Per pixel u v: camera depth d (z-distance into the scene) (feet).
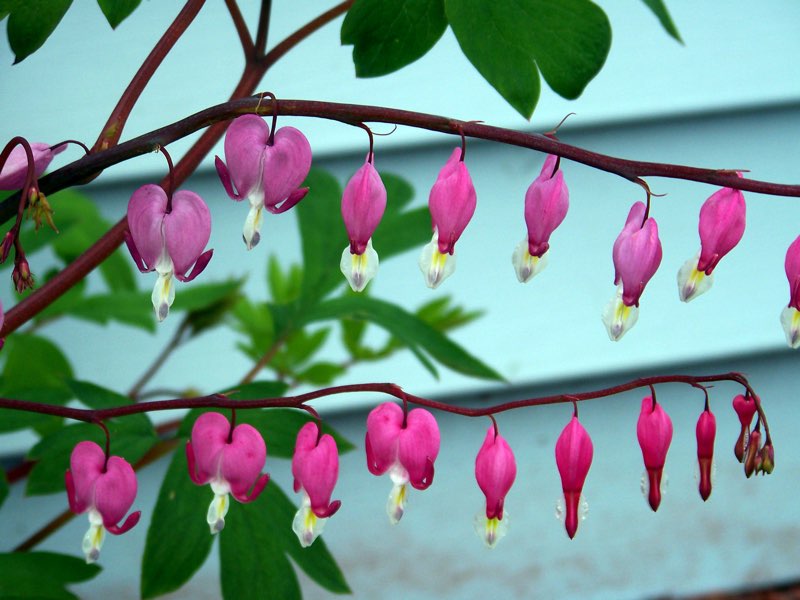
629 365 3.33
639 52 3.13
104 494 1.61
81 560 1.94
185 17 1.73
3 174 1.60
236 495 1.62
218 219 3.04
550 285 3.25
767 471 1.63
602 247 3.24
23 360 2.41
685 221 3.24
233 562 1.88
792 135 3.25
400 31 1.71
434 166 3.11
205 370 3.11
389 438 1.61
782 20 3.17
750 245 3.29
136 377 3.08
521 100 1.67
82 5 2.75
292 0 2.87
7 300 2.81
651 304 3.29
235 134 1.56
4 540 3.14
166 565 1.87
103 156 1.60
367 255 1.58
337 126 3.00
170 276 1.56
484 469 1.63
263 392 1.92
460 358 2.12
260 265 3.09
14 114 2.76
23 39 1.69
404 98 3.02
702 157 3.22
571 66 1.66
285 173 1.56
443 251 1.58
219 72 2.87
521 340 3.26
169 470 1.90
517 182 3.17
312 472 1.61
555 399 1.63
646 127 3.18
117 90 2.81
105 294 2.40
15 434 3.04
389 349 2.69
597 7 1.65
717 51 3.16
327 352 3.16
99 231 2.56
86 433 1.91
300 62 2.92
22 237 2.21
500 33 1.67
